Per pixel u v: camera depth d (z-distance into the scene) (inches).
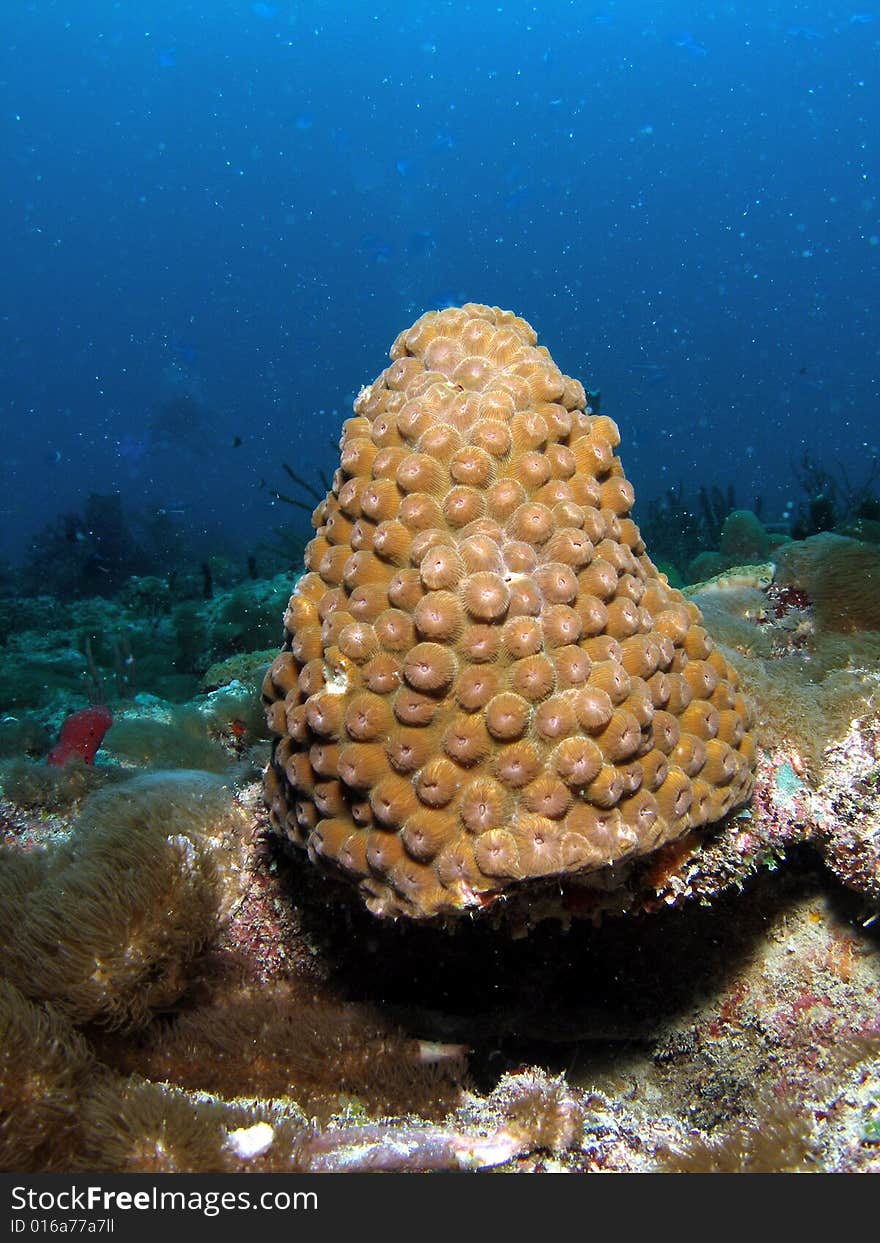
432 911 81.7
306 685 90.1
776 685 118.2
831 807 107.3
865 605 152.8
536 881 86.2
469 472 90.7
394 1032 100.0
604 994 125.8
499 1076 116.1
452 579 84.6
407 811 82.5
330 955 118.0
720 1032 125.4
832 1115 82.7
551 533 90.4
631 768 84.1
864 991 117.2
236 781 128.6
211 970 111.2
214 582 708.7
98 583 819.4
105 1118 76.0
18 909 100.3
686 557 607.5
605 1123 87.3
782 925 122.0
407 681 83.0
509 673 82.5
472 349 102.9
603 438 101.0
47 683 438.0
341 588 95.1
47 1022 83.3
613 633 90.0
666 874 99.0
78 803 149.6
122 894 98.5
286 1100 92.1
